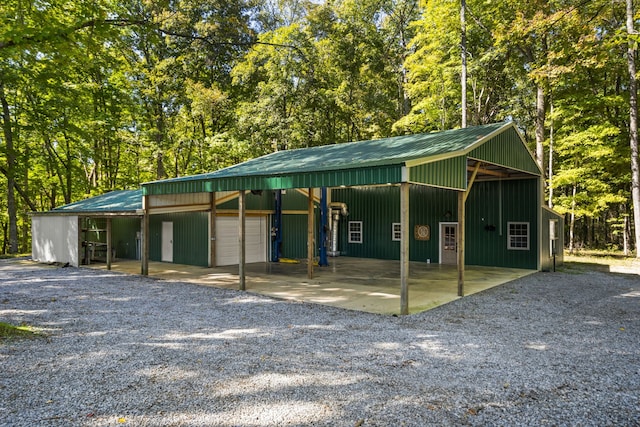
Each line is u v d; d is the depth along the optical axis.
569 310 7.08
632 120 13.93
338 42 24.09
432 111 19.89
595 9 13.30
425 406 3.38
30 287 9.28
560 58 14.05
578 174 15.98
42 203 26.92
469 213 13.91
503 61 19.84
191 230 13.78
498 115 22.03
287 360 4.46
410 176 6.79
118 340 5.18
